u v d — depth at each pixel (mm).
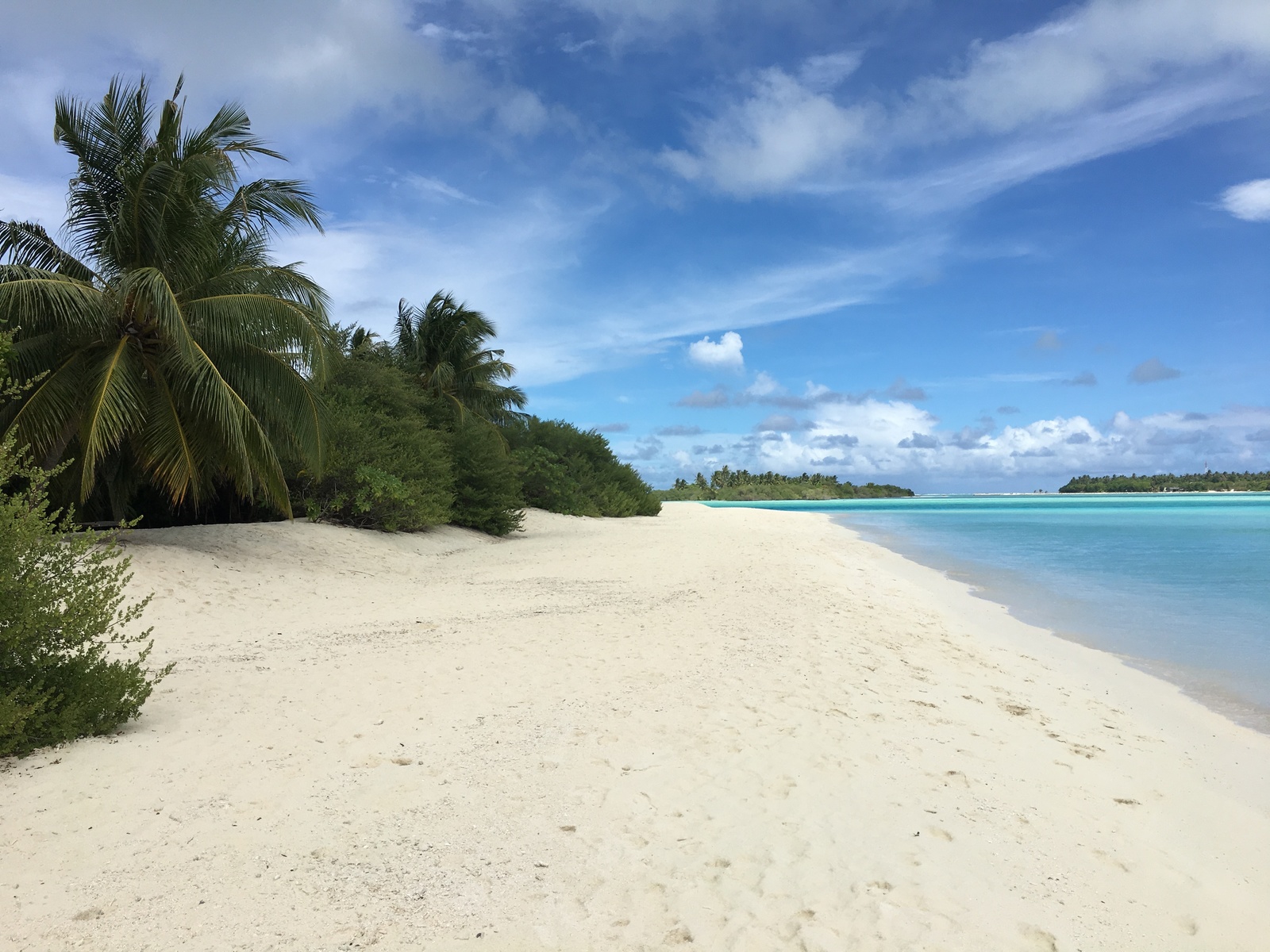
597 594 12609
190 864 3469
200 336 13906
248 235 15547
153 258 13516
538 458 32844
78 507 14023
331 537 16641
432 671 7246
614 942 3004
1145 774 5316
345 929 2998
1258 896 3707
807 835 4012
